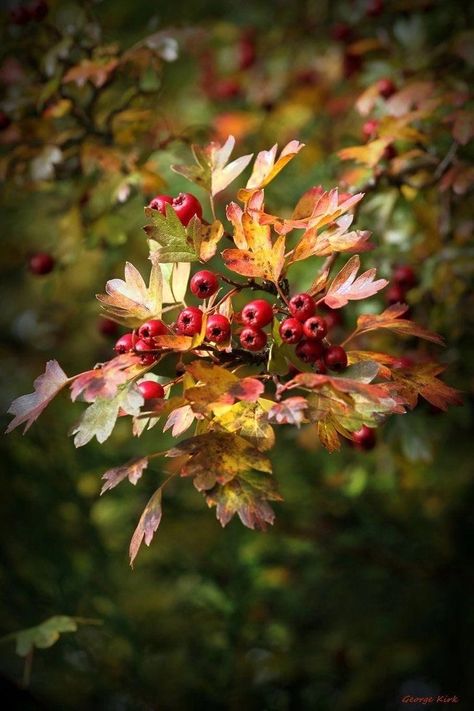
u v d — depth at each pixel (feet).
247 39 16.44
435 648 13.00
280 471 13.96
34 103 10.47
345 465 13.14
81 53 10.78
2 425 13.35
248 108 15.83
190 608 12.71
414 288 9.91
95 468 13.28
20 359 15.80
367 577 13.50
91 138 10.36
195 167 6.76
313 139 13.93
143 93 10.44
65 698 11.80
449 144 10.55
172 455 5.41
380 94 10.28
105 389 5.39
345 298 5.86
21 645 8.29
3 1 11.76
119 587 13.09
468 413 11.52
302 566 13.52
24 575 12.58
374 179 9.35
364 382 5.47
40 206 13.48
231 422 5.60
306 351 5.56
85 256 14.43
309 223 5.90
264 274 5.84
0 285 16.61
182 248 5.93
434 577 13.41
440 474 13.32
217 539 12.96
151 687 11.85
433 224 10.43
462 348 10.46
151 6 17.17
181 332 5.62
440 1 12.35
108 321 10.93
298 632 13.33
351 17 13.61
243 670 11.85
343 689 12.73
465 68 10.65
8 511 12.81
